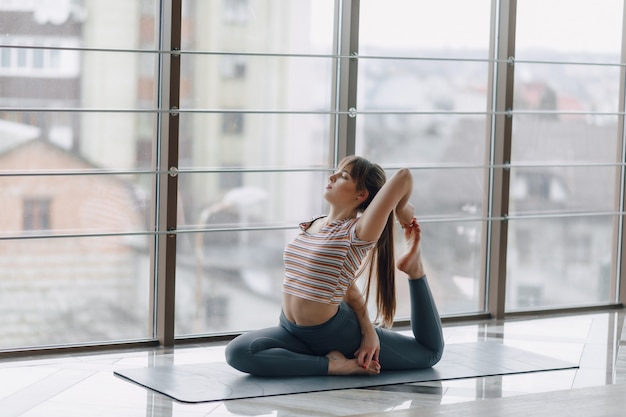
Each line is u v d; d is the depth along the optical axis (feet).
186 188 17.26
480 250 19.56
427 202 19.06
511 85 19.04
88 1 16.26
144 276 17.12
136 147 16.81
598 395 8.26
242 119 17.53
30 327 16.48
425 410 7.74
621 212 20.47
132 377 14.17
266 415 12.34
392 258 14.76
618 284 20.72
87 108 16.42
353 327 14.42
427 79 18.78
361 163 14.52
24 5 15.85
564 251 20.34
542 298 20.25
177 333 17.51
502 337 17.58
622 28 20.24
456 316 19.06
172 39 16.40
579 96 20.04
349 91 17.94
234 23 17.33
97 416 12.16
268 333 14.30
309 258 14.11
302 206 18.17
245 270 17.92
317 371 14.26
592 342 17.25
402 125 18.69
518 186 19.77
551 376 14.75
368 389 13.73
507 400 8.07
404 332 18.35
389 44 18.45
